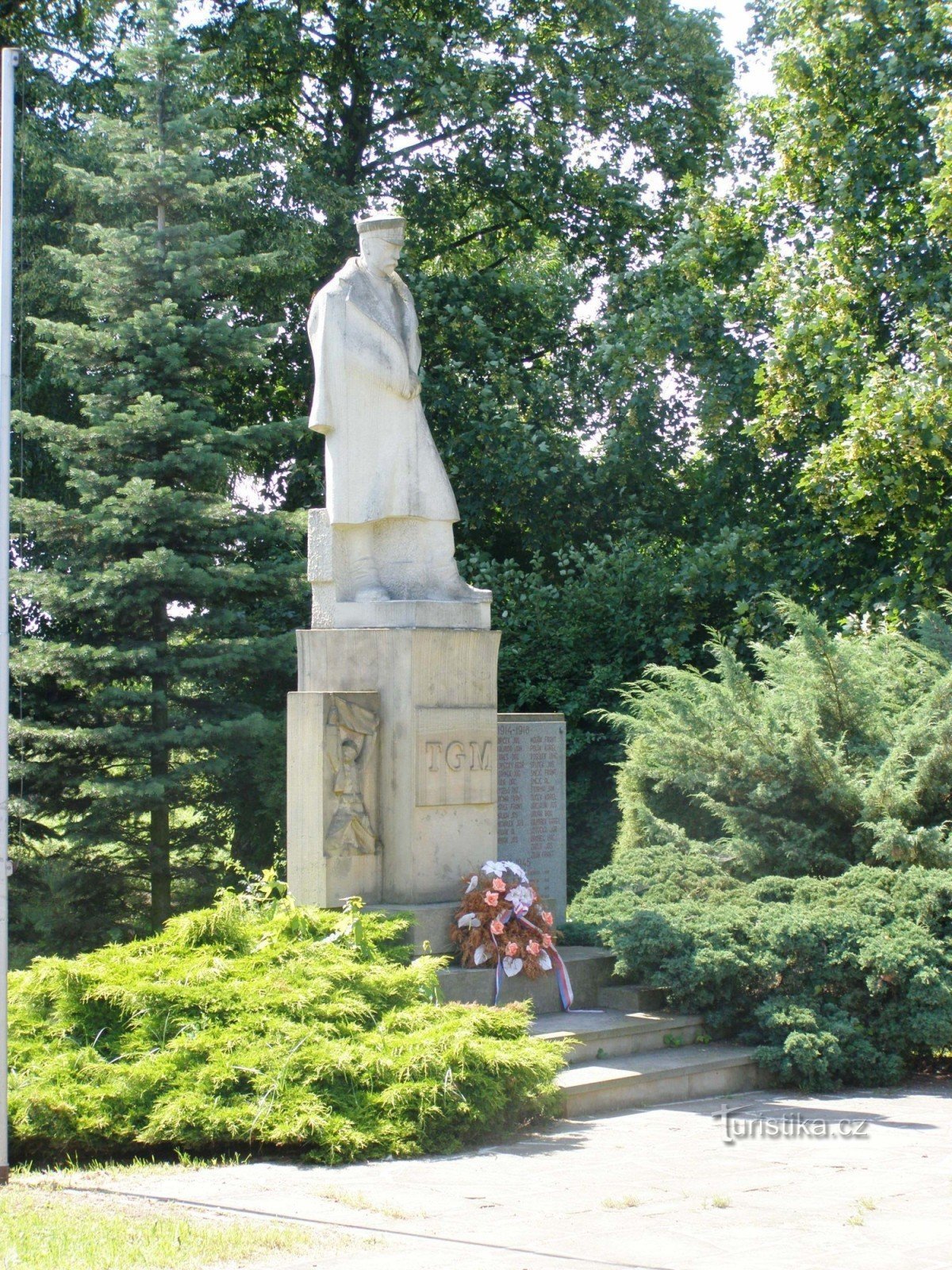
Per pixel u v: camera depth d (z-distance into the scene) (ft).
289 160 71.00
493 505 76.28
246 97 78.18
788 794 43.01
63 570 56.49
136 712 56.90
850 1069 34.30
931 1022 34.27
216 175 67.67
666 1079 32.04
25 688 56.70
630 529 73.46
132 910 58.23
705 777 43.86
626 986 36.88
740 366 70.38
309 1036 27.32
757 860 42.47
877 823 41.16
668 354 72.90
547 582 76.48
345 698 35.32
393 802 35.81
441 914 35.14
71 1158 26.05
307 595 60.03
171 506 54.80
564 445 74.69
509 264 92.17
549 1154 26.35
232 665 56.34
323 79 84.64
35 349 64.85
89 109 68.44
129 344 57.62
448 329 78.69
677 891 40.50
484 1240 20.30
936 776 41.93
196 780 59.21
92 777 55.72
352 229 74.28
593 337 82.74
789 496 68.44
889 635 51.55
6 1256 19.13
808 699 45.01
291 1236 20.16
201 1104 25.72
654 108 85.35
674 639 67.82
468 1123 26.71
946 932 36.94
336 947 31.30
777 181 69.05
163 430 55.98
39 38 67.00
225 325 57.88
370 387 37.76
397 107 79.97
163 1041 27.91
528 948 34.58
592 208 86.79
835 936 35.76
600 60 84.33
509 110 84.12
